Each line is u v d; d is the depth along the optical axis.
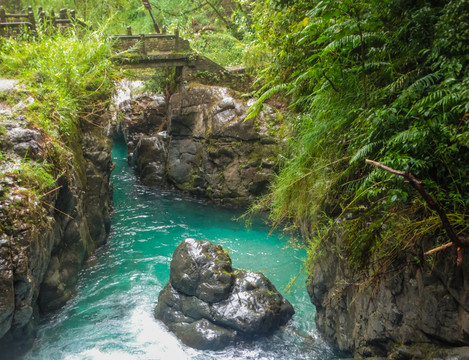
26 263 5.00
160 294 6.39
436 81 3.70
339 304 4.95
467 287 3.28
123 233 9.48
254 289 6.07
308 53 5.25
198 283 5.92
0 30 9.14
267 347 5.57
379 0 3.98
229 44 15.20
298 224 6.50
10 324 4.85
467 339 3.34
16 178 5.58
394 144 3.49
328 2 3.74
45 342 5.81
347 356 5.04
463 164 3.28
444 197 3.38
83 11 17.11
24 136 6.18
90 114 8.42
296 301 6.83
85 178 8.02
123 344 5.75
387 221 3.83
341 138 4.44
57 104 7.31
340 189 4.57
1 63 8.14
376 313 4.25
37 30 8.83
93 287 7.25
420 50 3.77
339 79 4.40
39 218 5.48
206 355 5.48
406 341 3.90
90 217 8.29
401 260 3.85
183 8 17.89
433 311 3.58
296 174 5.02
